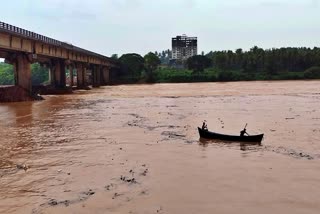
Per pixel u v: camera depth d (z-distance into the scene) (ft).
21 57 216.95
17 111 158.71
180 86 383.24
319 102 187.62
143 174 64.23
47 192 56.49
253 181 59.41
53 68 294.66
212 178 61.31
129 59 522.88
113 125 118.73
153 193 54.80
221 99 214.07
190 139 94.79
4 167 70.90
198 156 76.54
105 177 63.21
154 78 508.53
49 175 65.05
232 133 102.99
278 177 61.31
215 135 93.45
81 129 111.75
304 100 199.52
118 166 69.77
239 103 187.52
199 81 503.20
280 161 71.67
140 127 114.21
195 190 55.72
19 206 51.16
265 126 113.91
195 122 123.13
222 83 438.81
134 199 52.65
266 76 513.04
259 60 549.54
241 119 129.39
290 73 527.40
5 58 213.66
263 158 74.28
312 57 554.05
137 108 169.58
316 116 134.82
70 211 48.96
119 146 87.20
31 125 120.37
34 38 214.90
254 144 88.02
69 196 54.54
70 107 175.11
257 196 52.80
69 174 65.31
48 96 250.78
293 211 47.52
